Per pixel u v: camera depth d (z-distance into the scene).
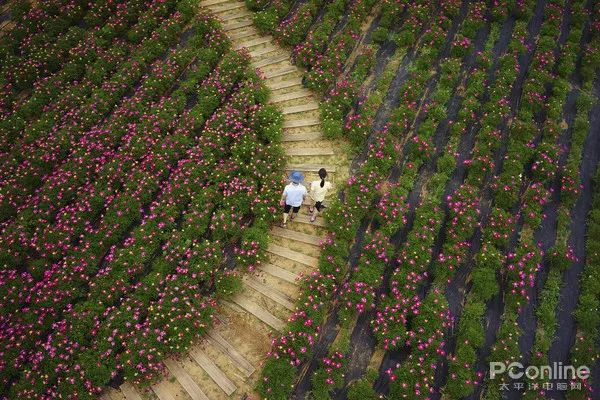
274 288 10.93
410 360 9.66
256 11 17.50
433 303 10.30
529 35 16.17
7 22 17.62
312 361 9.86
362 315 10.40
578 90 14.69
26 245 11.38
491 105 13.85
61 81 15.07
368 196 12.02
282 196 11.44
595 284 10.59
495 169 12.87
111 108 14.56
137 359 9.48
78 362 9.51
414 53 15.65
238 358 9.87
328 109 13.91
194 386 9.50
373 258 11.02
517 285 10.47
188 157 12.99
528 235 11.64
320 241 11.55
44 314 10.16
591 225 11.62
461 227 11.38
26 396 9.09
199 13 17.34
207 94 14.46
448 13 16.55
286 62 15.79
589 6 17.25
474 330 9.98
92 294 10.53
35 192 12.45
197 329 10.00
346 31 16.09
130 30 16.56
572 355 9.79
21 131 13.98
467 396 9.41
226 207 11.90
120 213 11.74
